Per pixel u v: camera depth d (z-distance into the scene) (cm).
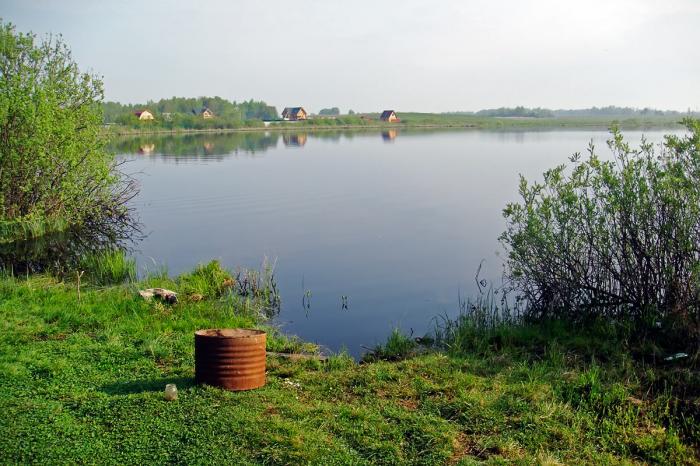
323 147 6475
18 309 1070
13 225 1964
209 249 1823
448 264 1609
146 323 1023
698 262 889
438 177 3581
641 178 958
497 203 2614
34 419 634
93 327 991
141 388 723
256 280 1409
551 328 985
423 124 15838
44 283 1374
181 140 7938
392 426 644
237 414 651
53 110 1964
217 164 4428
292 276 1508
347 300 1305
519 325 1023
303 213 2442
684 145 940
